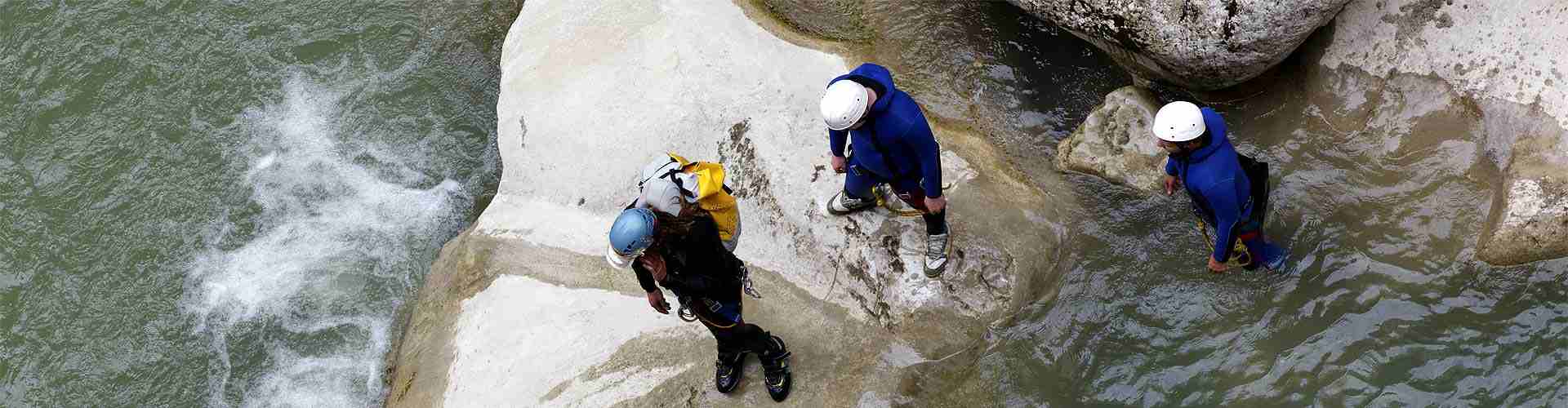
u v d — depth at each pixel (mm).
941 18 7047
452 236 7203
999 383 5398
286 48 8438
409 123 7910
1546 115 5332
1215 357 5309
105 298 7191
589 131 6711
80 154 8000
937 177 4762
